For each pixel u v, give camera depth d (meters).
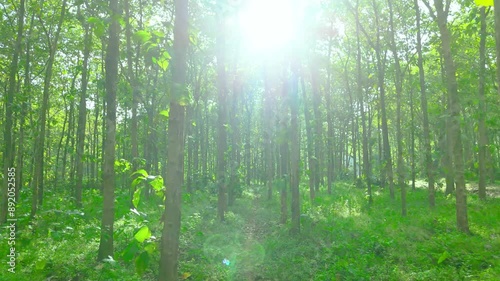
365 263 7.66
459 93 12.33
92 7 5.79
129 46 10.65
